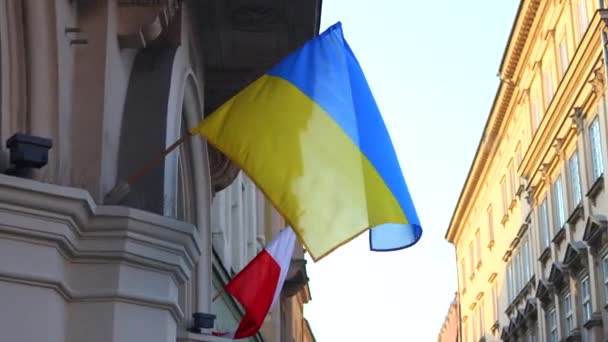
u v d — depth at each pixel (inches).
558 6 1499.8
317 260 306.7
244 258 905.5
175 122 410.9
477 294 2321.6
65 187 273.4
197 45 521.7
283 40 530.0
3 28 305.9
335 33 342.6
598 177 1299.2
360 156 322.0
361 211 314.2
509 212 1947.6
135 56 405.4
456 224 2556.6
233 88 578.2
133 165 375.6
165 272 305.7
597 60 1261.1
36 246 270.5
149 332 296.8
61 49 328.8
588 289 1355.8
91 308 287.7
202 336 446.6
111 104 358.9
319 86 329.7
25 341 264.8
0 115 301.7
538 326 1686.8
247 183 960.3
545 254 1596.9
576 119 1378.0
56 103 321.1
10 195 263.9
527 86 1733.5
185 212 512.1
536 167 1644.9
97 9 354.9
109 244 290.8
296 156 313.7
